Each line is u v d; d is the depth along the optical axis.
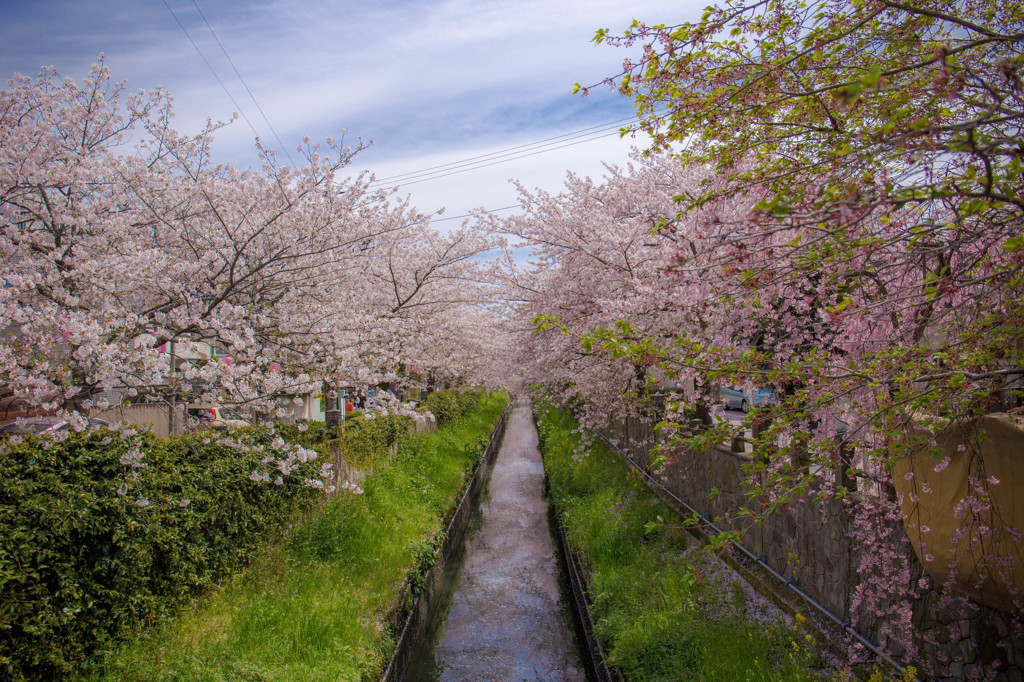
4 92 5.19
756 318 4.42
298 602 5.68
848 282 3.59
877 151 2.59
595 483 10.84
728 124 3.56
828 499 4.50
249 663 4.54
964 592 3.26
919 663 3.79
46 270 5.09
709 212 2.94
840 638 4.42
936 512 3.31
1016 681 3.16
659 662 5.14
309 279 7.53
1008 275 2.59
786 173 3.41
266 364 6.21
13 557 3.61
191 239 6.96
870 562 3.94
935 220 3.00
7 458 4.12
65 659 3.85
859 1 3.19
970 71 2.39
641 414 10.09
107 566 4.20
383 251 10.27
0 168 4.88
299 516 7.32
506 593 8.98
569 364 10.13
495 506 13.80
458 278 12.17
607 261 8.35
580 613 7.68
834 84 2.95
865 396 3.41
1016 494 2.86
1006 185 2.17
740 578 6.04
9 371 4.17
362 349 7.64
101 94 5.81
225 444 5.71
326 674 4.81
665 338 6.63
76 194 5.59
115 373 4.58
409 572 7.48
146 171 6.23
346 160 7.38
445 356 15.20
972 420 3.11
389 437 11.70
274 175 7.08
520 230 9.58
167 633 4.60
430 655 7.36
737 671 4.44
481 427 21.30
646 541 7.79
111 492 4.45
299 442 7.66
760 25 3.45
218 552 5.66
